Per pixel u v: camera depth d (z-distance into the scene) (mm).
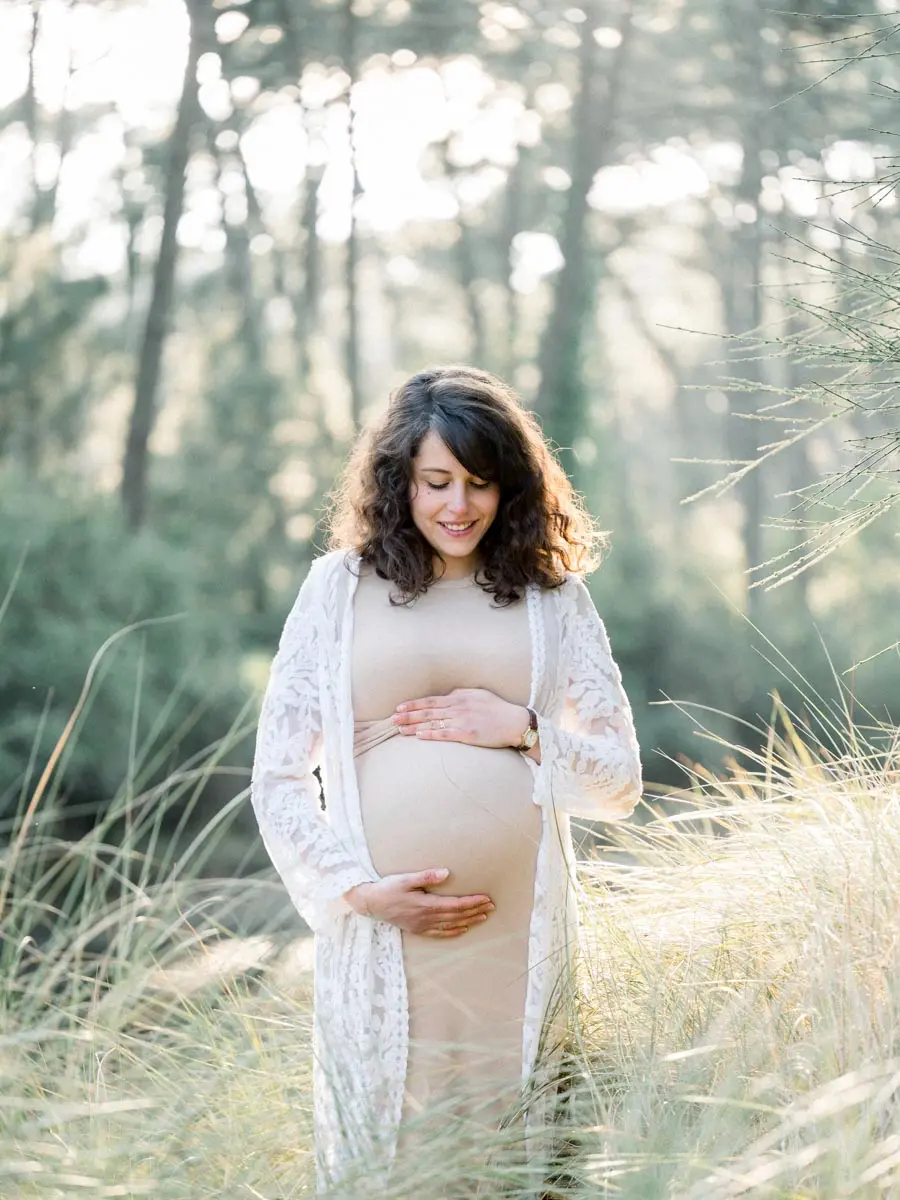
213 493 19750
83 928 2953
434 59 24859
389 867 2568
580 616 2799
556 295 23656
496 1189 2322
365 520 2715
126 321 21672
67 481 16078
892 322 2979
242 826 12250
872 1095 2109
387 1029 2518
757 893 2887
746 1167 2000
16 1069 2426
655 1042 2480
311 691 2691
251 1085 2689
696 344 30375
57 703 13055
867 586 19938
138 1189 2178
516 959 2574
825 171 14656
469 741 2600
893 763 3152
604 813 2770
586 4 23438
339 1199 2199
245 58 23531
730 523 26391
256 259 24984
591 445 23188
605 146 24156
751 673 19547
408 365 27000
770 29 21594
